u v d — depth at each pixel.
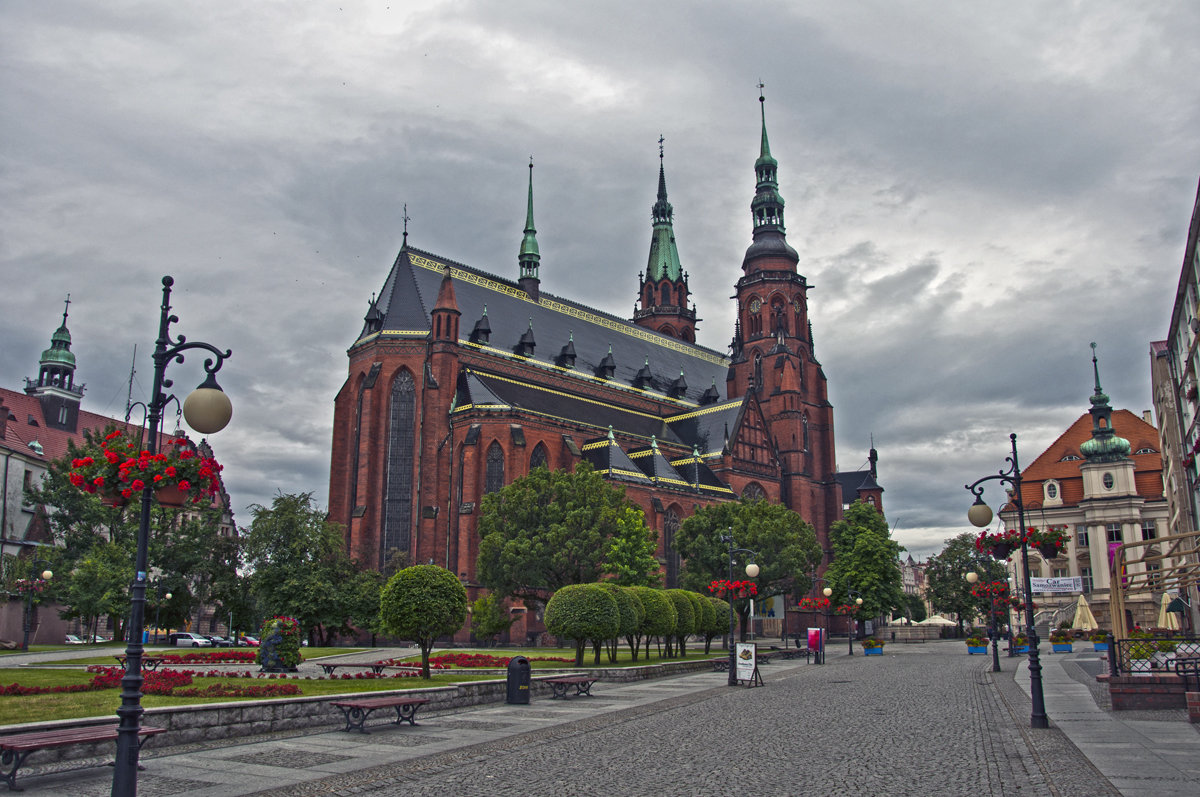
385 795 17.78
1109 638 33.78
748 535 95.25
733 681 45.62
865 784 18.58
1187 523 71.19
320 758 22.22
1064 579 111.94
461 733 27.00
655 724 29.27
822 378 155.75
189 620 101.50
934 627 146.62
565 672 46.84
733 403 135.00
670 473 116.19
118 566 84.31
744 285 155.50
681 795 17.61
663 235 174.00
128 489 17.12
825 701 37.16
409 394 108.00
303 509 83.88
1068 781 18.56
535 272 142.25
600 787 18.47
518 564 77.12
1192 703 28.02
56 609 95.88
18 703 26.70
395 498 105.12
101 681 31.69
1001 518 120.38
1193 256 55.91
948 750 23.23
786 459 141.75
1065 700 36.28
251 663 53.62
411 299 114.19
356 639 93.06
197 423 17.23
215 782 19.02
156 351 17.75
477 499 100.12
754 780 19.11
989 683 46.00
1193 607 69.12
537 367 124.00
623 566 78.25
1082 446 116.38
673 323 169.50
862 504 125.94
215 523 96.06
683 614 67.06
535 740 25.44
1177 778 18.64
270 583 81.94
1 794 17.59
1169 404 75.69
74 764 20.27
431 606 40.53
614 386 135.25
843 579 120.56
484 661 55.41
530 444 106.38
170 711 23.56
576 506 81.50
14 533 95.19
